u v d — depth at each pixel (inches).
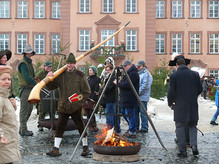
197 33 1766.7
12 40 1748.3
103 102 413.1
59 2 1776.6
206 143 342.3
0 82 180.1
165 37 1770.4
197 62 1759.4
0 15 1760.6
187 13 1770.4
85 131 264.2
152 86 926.4
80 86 271.7
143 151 298.7
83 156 275.0
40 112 414.6
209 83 1344.7
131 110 372.2
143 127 420.2
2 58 275.9
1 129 170.6
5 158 175.5
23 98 383.6
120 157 258.5
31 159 263.7
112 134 269.7
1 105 176.4
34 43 1750.7
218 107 491.2
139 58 1616.6
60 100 271.4
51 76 250.8
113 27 1620.3
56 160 260.5
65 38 1625.2
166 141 352.5
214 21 1766.7
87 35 1626.5
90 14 1626.5
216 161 262.8
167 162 257.9
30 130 426.0
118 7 1624.0
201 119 567.8
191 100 284.5
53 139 346.6
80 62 1600.6
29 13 1756.9
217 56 1758.1
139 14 1624.0
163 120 545.3
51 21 1759.4
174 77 288.8
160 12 1787.6
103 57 641.0
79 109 276.2
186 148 306.3
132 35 1625.2
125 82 365.1
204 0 1768.0
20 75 385.4
